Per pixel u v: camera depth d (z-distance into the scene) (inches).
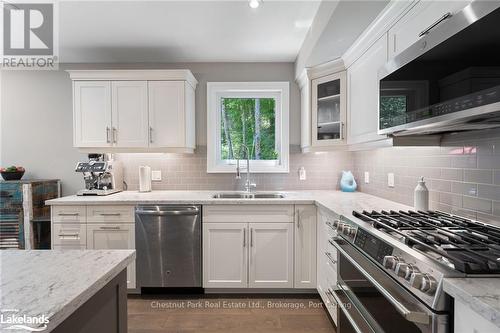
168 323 85.0
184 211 98.3
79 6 82.0
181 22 91.4
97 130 111.6
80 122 111.5
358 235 56.1
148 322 85.6
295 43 106.9
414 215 62.5
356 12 67.6
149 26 94.0
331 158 125.8
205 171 126.2
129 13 86.1
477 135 57.2
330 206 82.0
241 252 99.8
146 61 124.6
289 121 125.9
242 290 102.9
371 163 108.4
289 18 88.8
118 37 101.8
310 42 93.9
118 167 120.9
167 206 99.1
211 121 125.7
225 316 88.7
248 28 95.2
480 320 28.0
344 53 92.0
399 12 61.2
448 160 66.1
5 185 107.3
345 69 96.5
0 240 107.2
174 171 126.0
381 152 99.7
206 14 86.7
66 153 125.8
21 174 117.9
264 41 105.0
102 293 37.0
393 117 58.8
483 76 36.3
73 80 110.9
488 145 54.6
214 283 100.0
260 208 99.3
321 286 92.2
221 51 114.3
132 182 125.4
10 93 125.0
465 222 54.7
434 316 33.2
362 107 83.7
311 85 106.8
